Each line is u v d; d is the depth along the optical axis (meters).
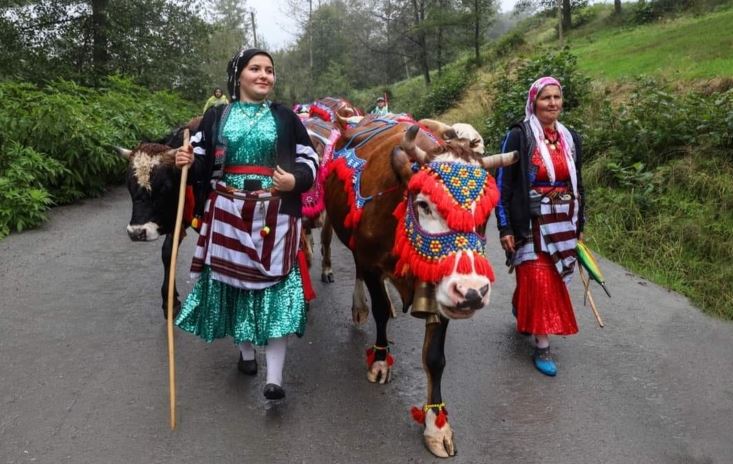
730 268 5.59
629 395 3.76
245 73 3.28
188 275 5.68
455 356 4.24
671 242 6.26
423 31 31.03
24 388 3.64
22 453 3.03
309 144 3.45
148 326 4.56
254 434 3.25
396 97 32.38
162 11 19.16
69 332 4.41
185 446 3.13
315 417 3.43
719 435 3.36
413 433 3.29
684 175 7.04
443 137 3.49
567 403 3.66
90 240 6.82
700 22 17.97
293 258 3.36
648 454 3.18
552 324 3.97
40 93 9.25
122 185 10.20
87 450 3.07
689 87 9.40
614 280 5.79
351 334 4.54
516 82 11.86
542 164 3.87
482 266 2.61
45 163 8.20
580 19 31.92
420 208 2.73
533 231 3.95
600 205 7.29
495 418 3.48
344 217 3.90
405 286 3.18
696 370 4.09
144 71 18.77
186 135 3.16
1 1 15.01
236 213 3.24
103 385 3.70
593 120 9.21
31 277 5.52
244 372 3.89
